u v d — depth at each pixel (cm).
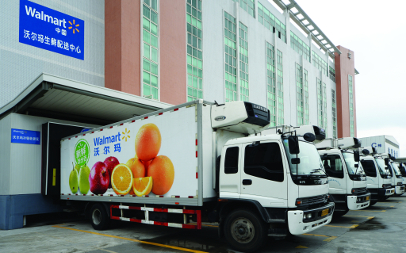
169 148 682
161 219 712
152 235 794
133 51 1827
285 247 633
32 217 1155
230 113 634
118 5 1792
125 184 784
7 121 1029
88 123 1259
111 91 1056
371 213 1179
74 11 1711
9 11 1444
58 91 954
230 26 2869
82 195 936
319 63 4994
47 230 924
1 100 1379
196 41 2417
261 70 3291
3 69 1399
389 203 1589
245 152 609
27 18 1509
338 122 5453
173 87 2116
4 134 1032
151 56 1966
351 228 853
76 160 976
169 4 2156
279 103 3588
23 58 1477
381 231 805
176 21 2205
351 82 5969
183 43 2256
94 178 895
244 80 2981
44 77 890
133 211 794
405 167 2091
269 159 580
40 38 1553
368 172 1392
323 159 1026
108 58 1809
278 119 3525
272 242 679
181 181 647
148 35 1956
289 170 557
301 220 537
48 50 1580
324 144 1152
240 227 590
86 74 1731
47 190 1022
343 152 1016
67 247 676
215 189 640
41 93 929
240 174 603
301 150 628
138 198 742
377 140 3884
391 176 1478
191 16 2395
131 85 1786
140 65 1859
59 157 1067
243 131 698
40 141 1079
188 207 665
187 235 791
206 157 631
